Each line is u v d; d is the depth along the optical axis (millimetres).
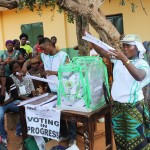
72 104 3297
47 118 3449
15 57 6562
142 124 3139
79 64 3268
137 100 3082
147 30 9156
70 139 4422
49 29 11094
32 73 5320
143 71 2865
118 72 3084
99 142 4602
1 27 12211
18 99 5055
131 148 3172
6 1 3842
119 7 9469
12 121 5352
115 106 3188
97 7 3893
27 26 11641
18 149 4594
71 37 10734
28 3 4004
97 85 3350
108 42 4047
